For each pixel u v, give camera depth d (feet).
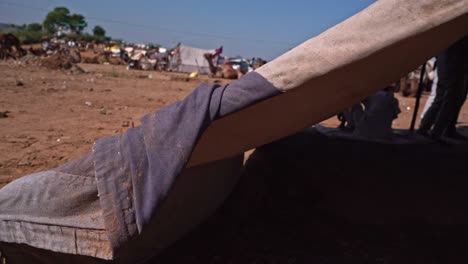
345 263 9.78
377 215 12.50
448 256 10.20
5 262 8.25
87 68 98.99
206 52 134.62
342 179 15.31
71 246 7.89
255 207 12.72
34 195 7.98
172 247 10.33
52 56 82.07
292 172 15.53
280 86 7.23
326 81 7.47
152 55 147.43
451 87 21.17
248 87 7.29
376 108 22.22
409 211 12.83
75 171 7.96
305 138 21.68
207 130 7.82
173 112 7.64
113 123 27.02
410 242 10.89
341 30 7.05
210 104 7.43
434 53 9.37
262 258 9.93
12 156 17.81
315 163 16.83
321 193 13.97
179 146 7.47
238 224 11.67
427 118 23.43
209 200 11.25
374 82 8.83
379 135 22.34
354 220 12.12
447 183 15.53
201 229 11.27
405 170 16.87
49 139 21.38
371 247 10.57
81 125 25.68
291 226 11.66
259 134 8.73
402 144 21.63
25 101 34.53
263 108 7.78
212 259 9.87
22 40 223.92
